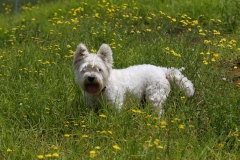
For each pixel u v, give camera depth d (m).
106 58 8.27
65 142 7.23
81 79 8.07
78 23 14.91
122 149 6.54
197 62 9.80
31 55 11.54
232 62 10.61
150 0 16.72
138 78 8.67
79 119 7.86
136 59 10.53
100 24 14.13
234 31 13.26
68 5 18.31
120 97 8.38
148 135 7.13
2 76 10.17
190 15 14.94
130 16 14.79
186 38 12.48
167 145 6.41
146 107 8.10
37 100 8.57
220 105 7.82
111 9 15.30
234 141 6.93
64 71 10.21
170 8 15.64
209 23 13.82
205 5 15.36
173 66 9.88
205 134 7.18
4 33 15.07
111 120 7.61
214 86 8.83
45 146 7.17
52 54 11.69
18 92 9.21
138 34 13.30
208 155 6.59
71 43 12.45
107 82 8.29
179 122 7.41
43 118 7.94
